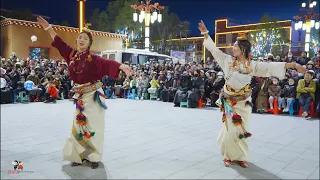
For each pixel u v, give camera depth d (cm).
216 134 594
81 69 375
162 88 1214
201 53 3953
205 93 1048
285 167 402
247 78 385
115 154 446
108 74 375
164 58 1870
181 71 1177
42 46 1859
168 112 895
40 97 1136
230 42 3956
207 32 398
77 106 378
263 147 504
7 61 1212
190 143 520
